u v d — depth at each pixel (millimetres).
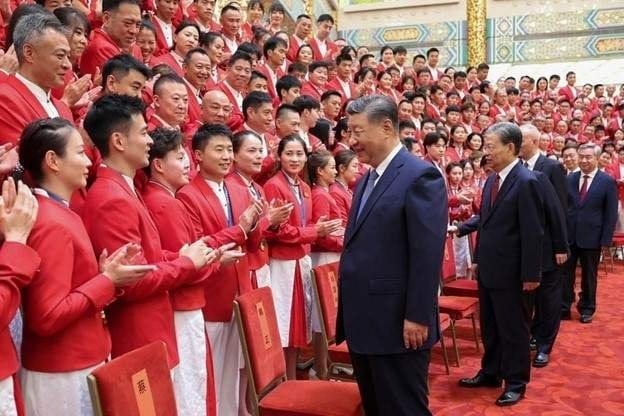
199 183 2973
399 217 2375
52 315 1707
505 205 3609
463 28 14141
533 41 13742
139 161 2225
